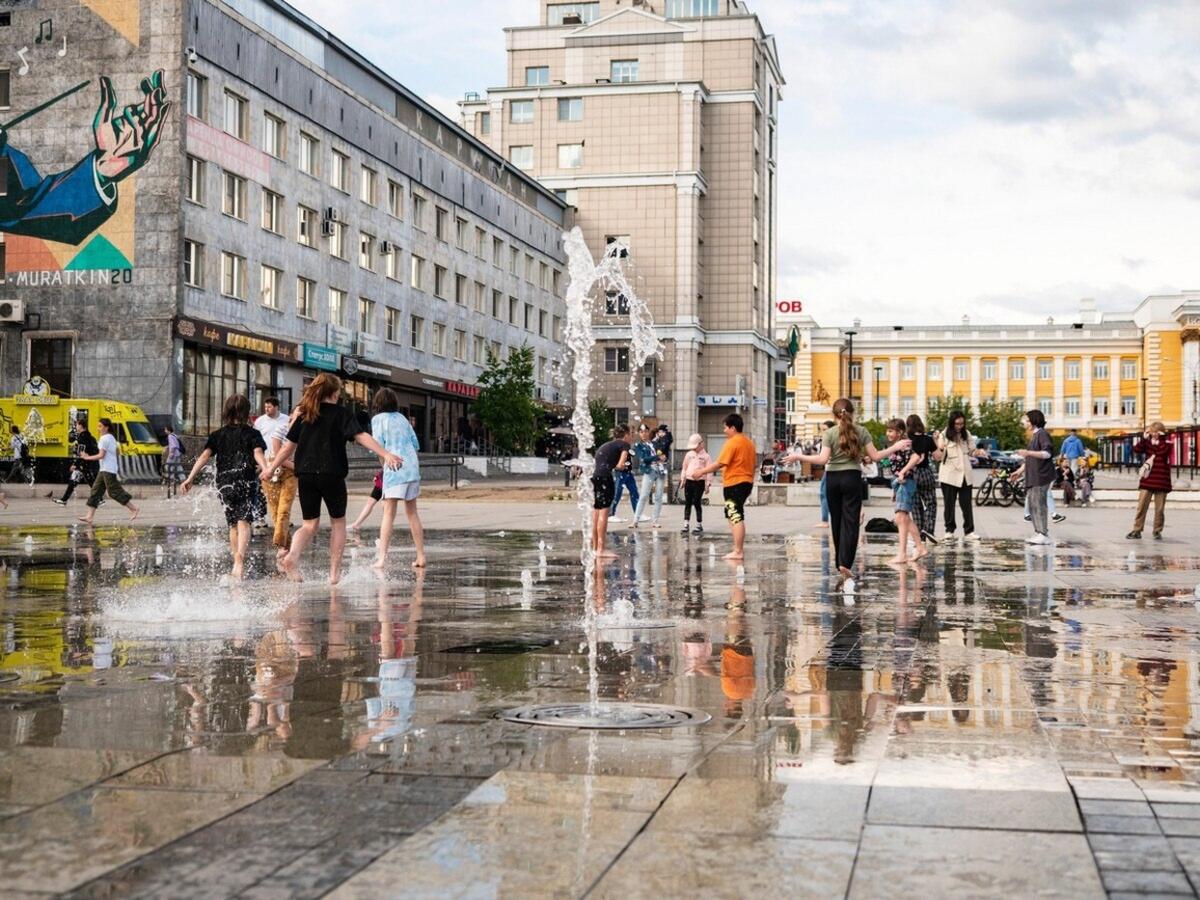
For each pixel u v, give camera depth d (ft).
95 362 132.05
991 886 10.27
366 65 177.68
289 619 29.43
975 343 422.41
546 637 26.45
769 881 10.36
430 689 19.79
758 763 14.52
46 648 24.32
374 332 178.81
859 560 49.96
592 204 268.00
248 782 13.46
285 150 153.38
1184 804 12.78
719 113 271.28
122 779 13.58
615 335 266.16
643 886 10.22
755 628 28.37
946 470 64.23
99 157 132.46
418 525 44.88
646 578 41.55
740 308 272.72
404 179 188.24
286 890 10.09
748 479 47.16
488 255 224.12
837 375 413.80
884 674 21.68
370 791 13.11
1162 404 355.97
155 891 10.05
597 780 13.65
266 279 150.41
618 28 271.69
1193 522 82.74
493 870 10.58
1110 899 10.00
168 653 23.73
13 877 10.36
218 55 137.90
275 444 51.57
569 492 125.90
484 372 208.44
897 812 12.43
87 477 119.75
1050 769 14.32
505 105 271.08
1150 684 20.68
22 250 134.21
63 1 133.18
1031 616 30.94
